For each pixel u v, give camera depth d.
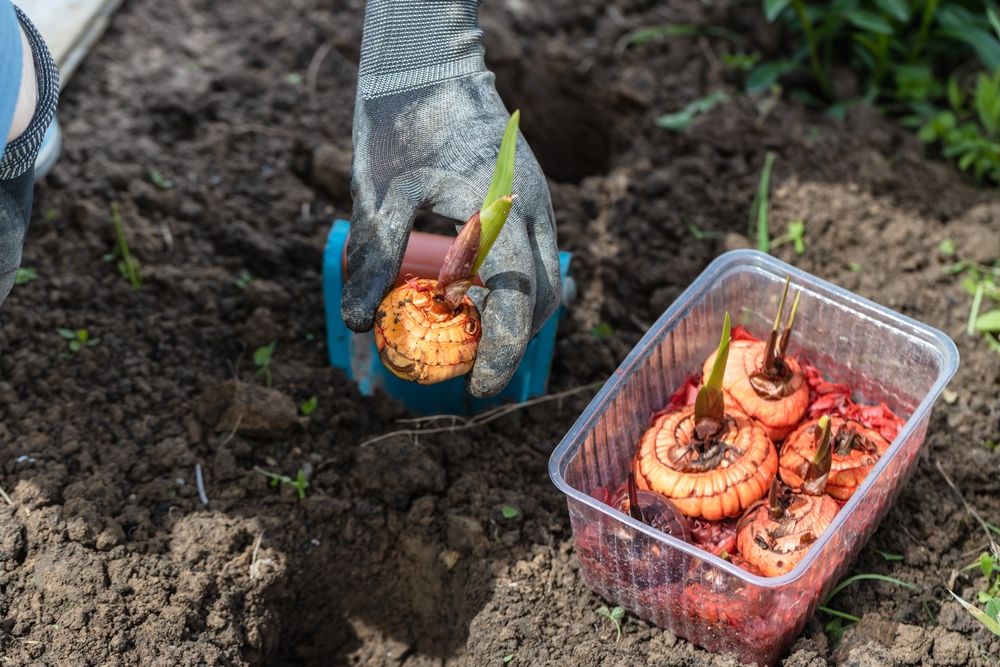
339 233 1.04
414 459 1.02
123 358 1.07
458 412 1.06
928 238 1.16
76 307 1.10
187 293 1.11
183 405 1.05
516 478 1.03
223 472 1.02
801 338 1.04
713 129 1.23
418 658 1.01
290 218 1.17
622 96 1.27
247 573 0.98
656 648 0.95
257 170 1.20
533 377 1.05
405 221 0.91
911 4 1.28
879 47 1.26
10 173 0.84
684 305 1.01
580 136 1.31
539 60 1.30
